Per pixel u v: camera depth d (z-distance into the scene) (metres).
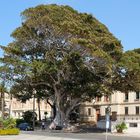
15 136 49.16
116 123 73.31
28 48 72.31
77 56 66.25
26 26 69.31
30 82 72.88
